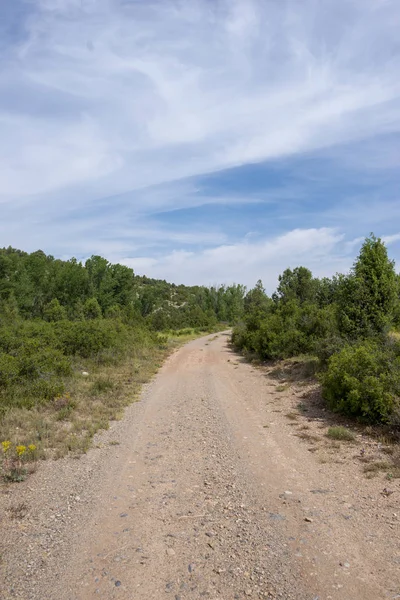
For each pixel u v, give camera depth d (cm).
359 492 532
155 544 416
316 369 1351
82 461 677
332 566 368
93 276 5872
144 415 1012
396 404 772
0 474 607
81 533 439
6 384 1088
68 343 1797
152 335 3228
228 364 2048
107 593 336
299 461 665
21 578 356
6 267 5372
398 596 323
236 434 837
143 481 595
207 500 526
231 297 8831
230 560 384
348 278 1370
